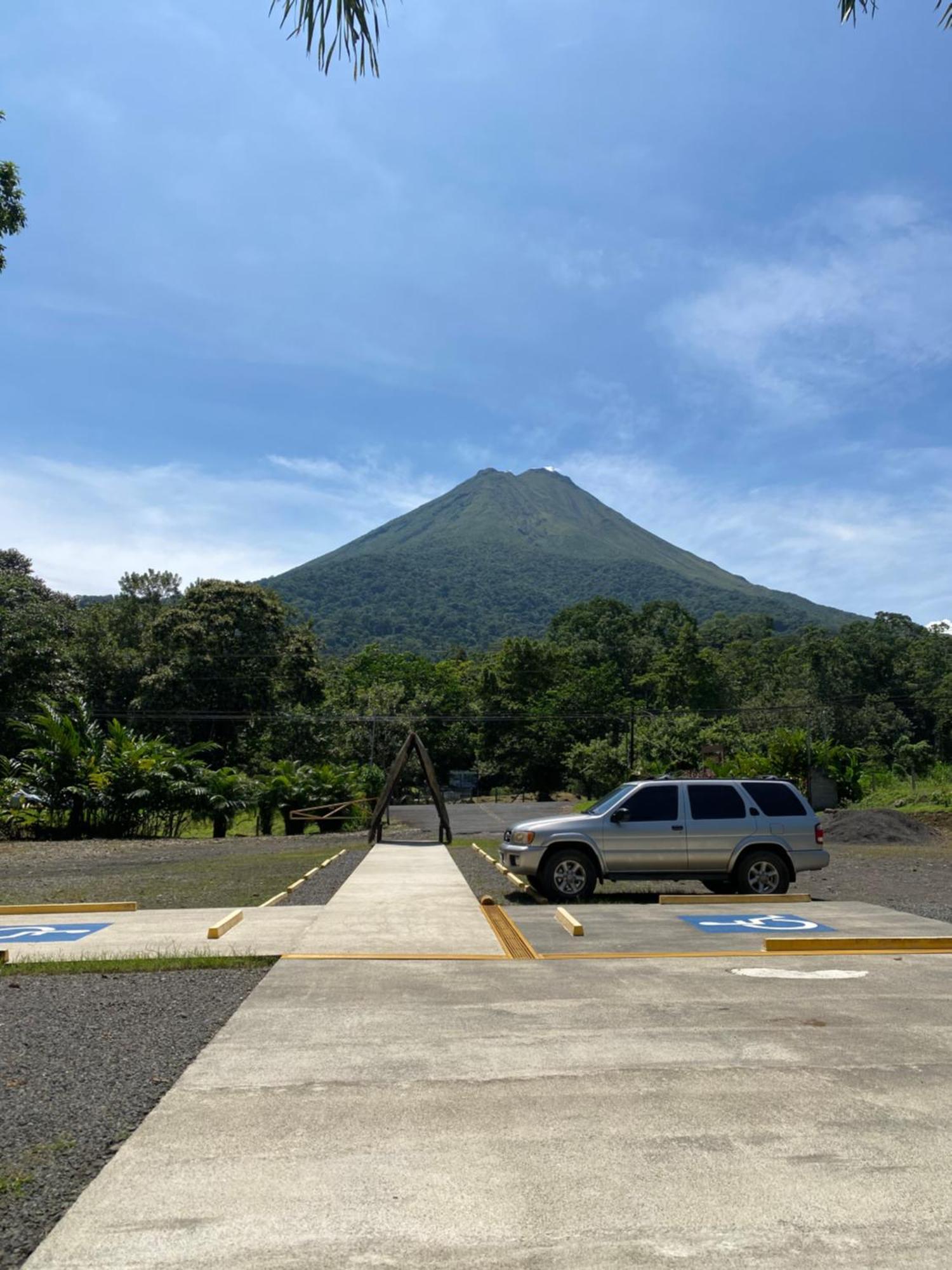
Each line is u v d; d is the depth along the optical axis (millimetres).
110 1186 4125
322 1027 6609
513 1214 3828
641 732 63406
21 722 33000
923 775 55031
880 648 100625
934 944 9586
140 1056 6062
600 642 121688
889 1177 4137
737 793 13500
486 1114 4918
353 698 78938
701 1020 6719
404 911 12102
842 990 7633
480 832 34562
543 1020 6734
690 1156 4363
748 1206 3875
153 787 32406
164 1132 4715
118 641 61938
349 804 37438
